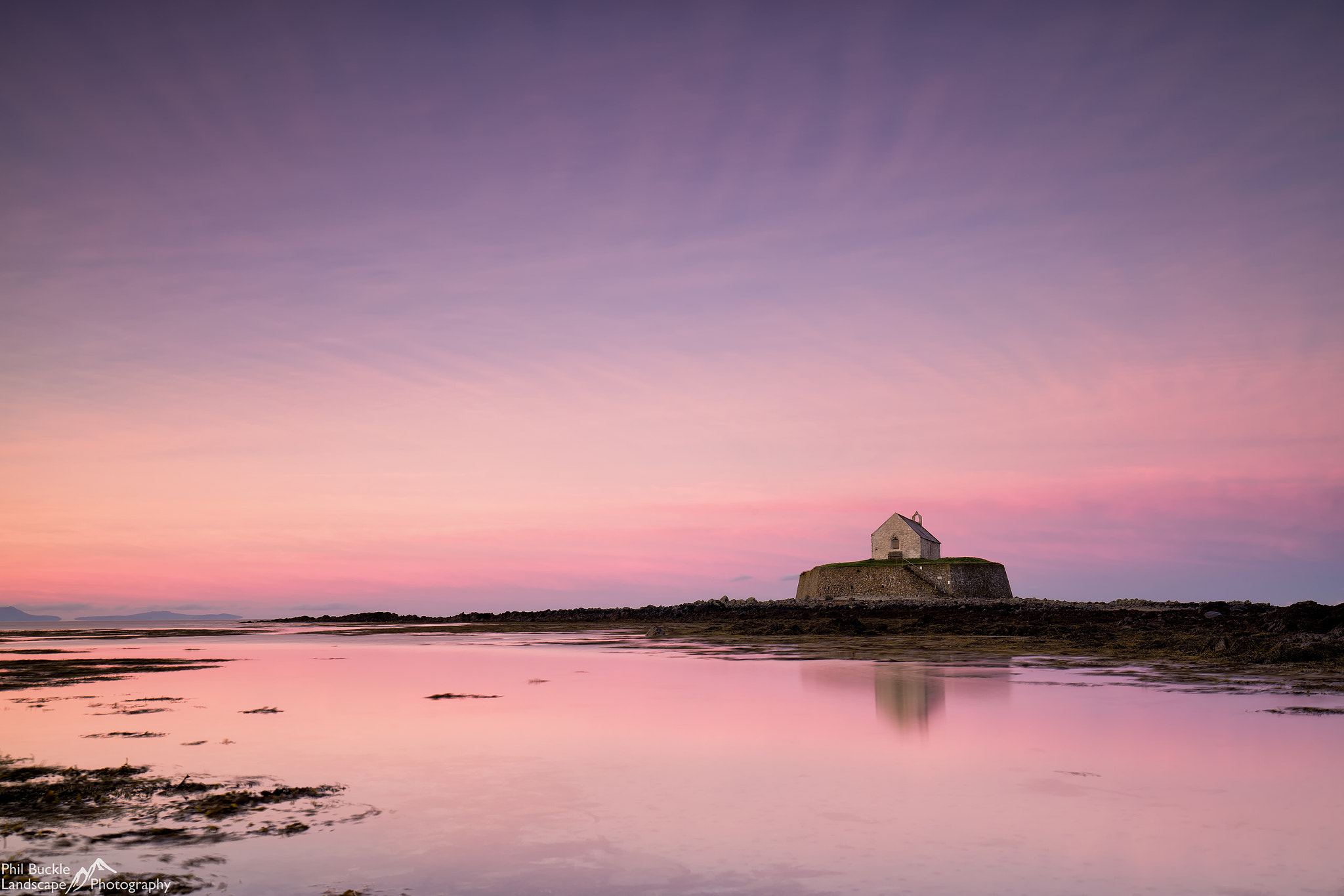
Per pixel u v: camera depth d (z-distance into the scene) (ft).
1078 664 90.63
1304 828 30.04
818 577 286.05
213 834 29.19
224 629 260.62
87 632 226.99
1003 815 31.71
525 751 43.34
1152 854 27.30
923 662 95.50
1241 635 117.91
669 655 111.34
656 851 27.58
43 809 32.17
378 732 48.96
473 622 283.79
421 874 25.49
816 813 31.96
